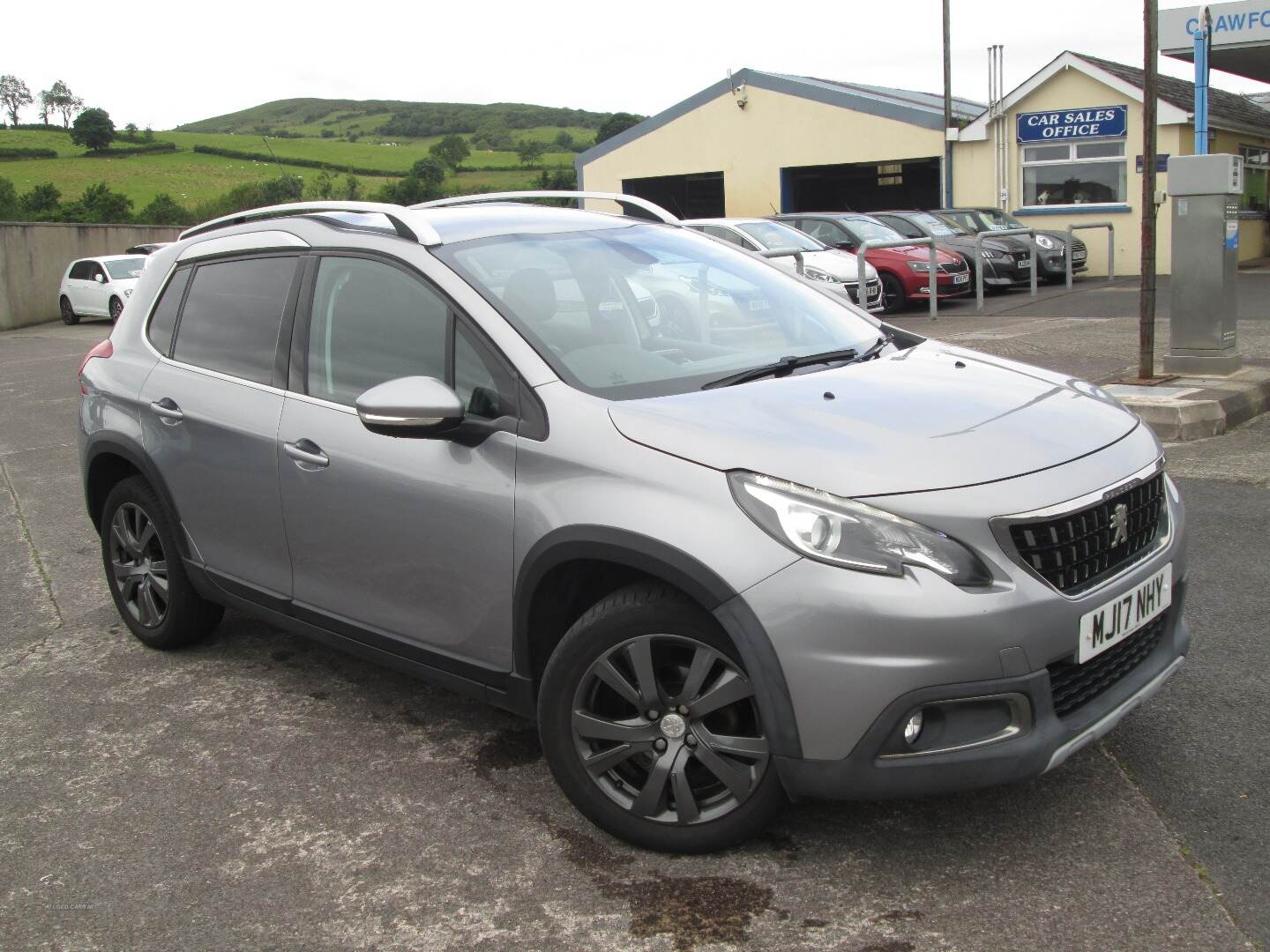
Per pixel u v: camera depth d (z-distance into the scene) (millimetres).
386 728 3904
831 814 3127
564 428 3053
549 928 2723
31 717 4172
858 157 24922
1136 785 3176
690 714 2873
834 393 3156
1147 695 2967
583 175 28781
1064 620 2674
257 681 4398
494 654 3279
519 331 3289
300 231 4051
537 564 3035
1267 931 2521
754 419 2945
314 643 4797
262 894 2949
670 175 27703
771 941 2611
